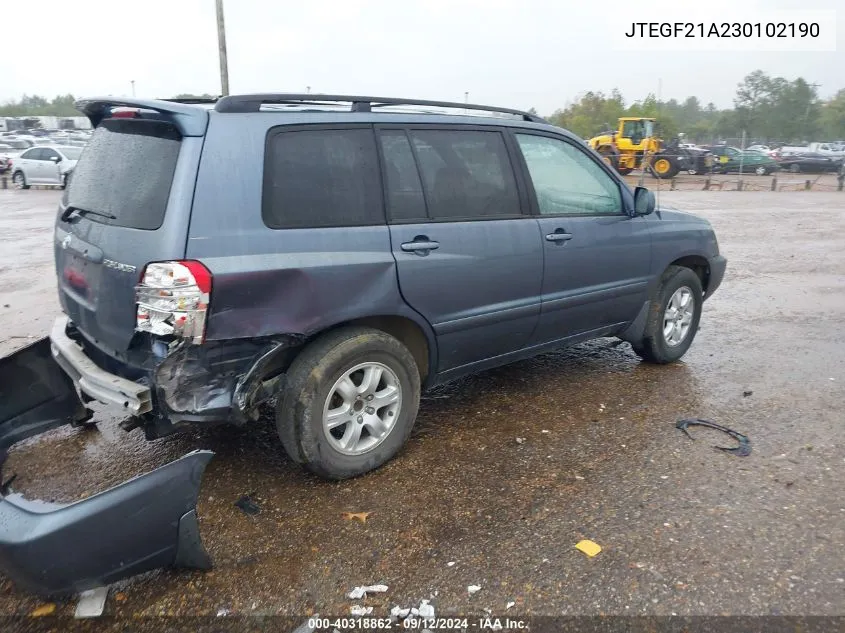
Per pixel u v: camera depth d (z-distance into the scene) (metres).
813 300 7.88
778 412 4.53
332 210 3.41
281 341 3.22
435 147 3.88
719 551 2.99
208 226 3.00
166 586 2.82
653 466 3.78
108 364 3.36
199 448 4.04
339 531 3.18
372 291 3.48
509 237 4.09
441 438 4.16
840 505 3.36
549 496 3.47
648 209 4.82
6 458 3.62
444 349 3.96
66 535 2.45
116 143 3.48
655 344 5.29
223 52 20.17
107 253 3.15
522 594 2.75
